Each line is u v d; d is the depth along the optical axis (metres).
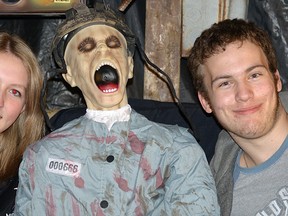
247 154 1.74
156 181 1.66
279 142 1.68
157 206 1.66
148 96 2.27
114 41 1.72
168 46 2.25
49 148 1.72
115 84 1.68
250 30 1.69
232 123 1.67
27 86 1.91
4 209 1.90
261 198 1.67
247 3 2.22
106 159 1.67
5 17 2.31
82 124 1.75
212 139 2.11
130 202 1.64
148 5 2.24
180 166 1.67
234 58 1.65
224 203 1.72
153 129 1.73
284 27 2.25
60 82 2.35
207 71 1.71
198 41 1.75
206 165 1.70
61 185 1.67
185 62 2.35
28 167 1.72
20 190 1.74
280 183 1.66
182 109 1.84
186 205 1.62
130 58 1.82
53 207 1.66
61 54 1.79
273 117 1.64
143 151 1.67
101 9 1.76
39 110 2.00
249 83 1.64
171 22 2.24
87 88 1.71
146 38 2.26
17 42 1.89
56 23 2.35
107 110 1.72
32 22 2.35
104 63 1.68
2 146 1.97
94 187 1.65
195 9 2.23
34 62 1.93
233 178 1.75
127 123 1.72
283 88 2.26
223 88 1.67
